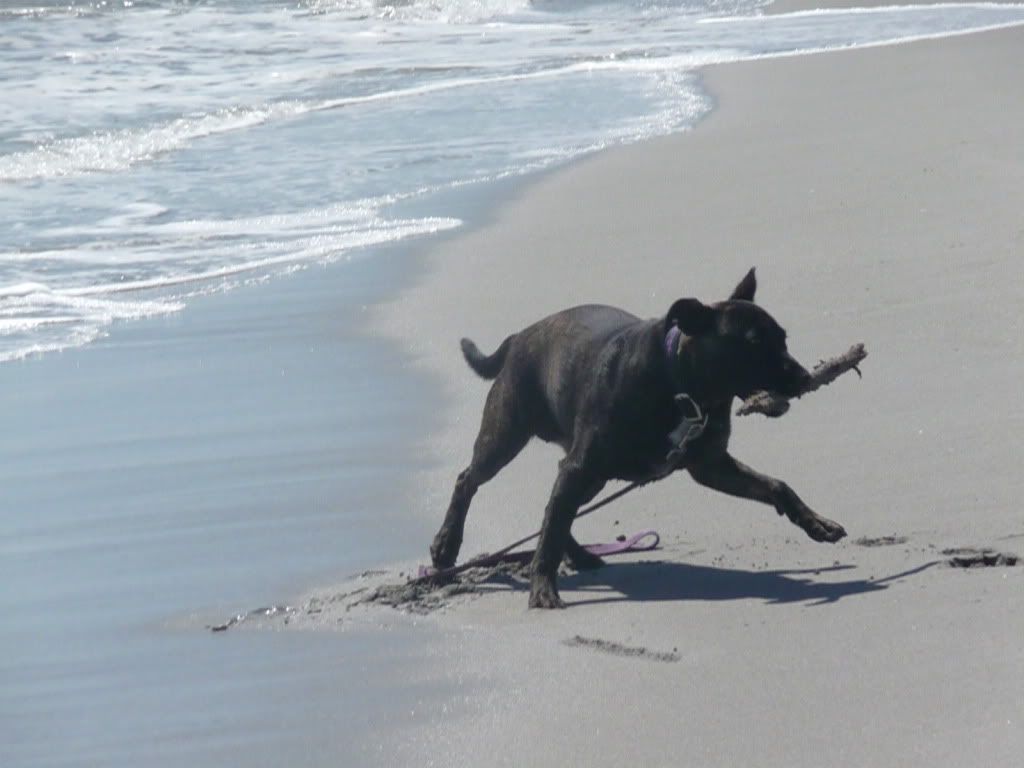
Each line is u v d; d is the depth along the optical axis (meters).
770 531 9.45
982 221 15.12
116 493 10.85
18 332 15.03
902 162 18.17
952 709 6.60
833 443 10.49
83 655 8.27
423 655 7.91
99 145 23.86
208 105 27.20
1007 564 8.33
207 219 19.23
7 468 11.42
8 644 8.46
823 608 7.99
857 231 15.40
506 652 7.86
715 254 15.27
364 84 29.09
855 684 6.97
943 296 13.10
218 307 15.55
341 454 11.35
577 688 7.29
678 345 8.47
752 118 22.61
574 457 8.82
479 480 9.50
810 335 12.55
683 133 21.98
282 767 6.77
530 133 23.19
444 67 30.77
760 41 32.34
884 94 23.30
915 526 9.05
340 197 19.89
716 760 6.39
